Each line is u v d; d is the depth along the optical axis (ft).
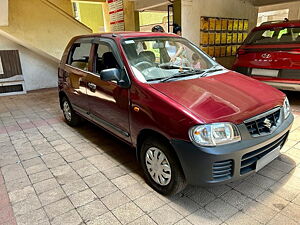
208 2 23.90
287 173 8.55
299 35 14.19
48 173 9.29
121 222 6.68
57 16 20.79
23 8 19.26
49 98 22.13
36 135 13.23
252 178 8.37
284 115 7.93
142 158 8.24
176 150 6.61
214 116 6.35
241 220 6.55
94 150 11.18
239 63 16.74
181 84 7.95
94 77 10.37
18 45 24.36
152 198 7.63
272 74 15.14
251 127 6.68
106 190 8.11
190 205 7.23
